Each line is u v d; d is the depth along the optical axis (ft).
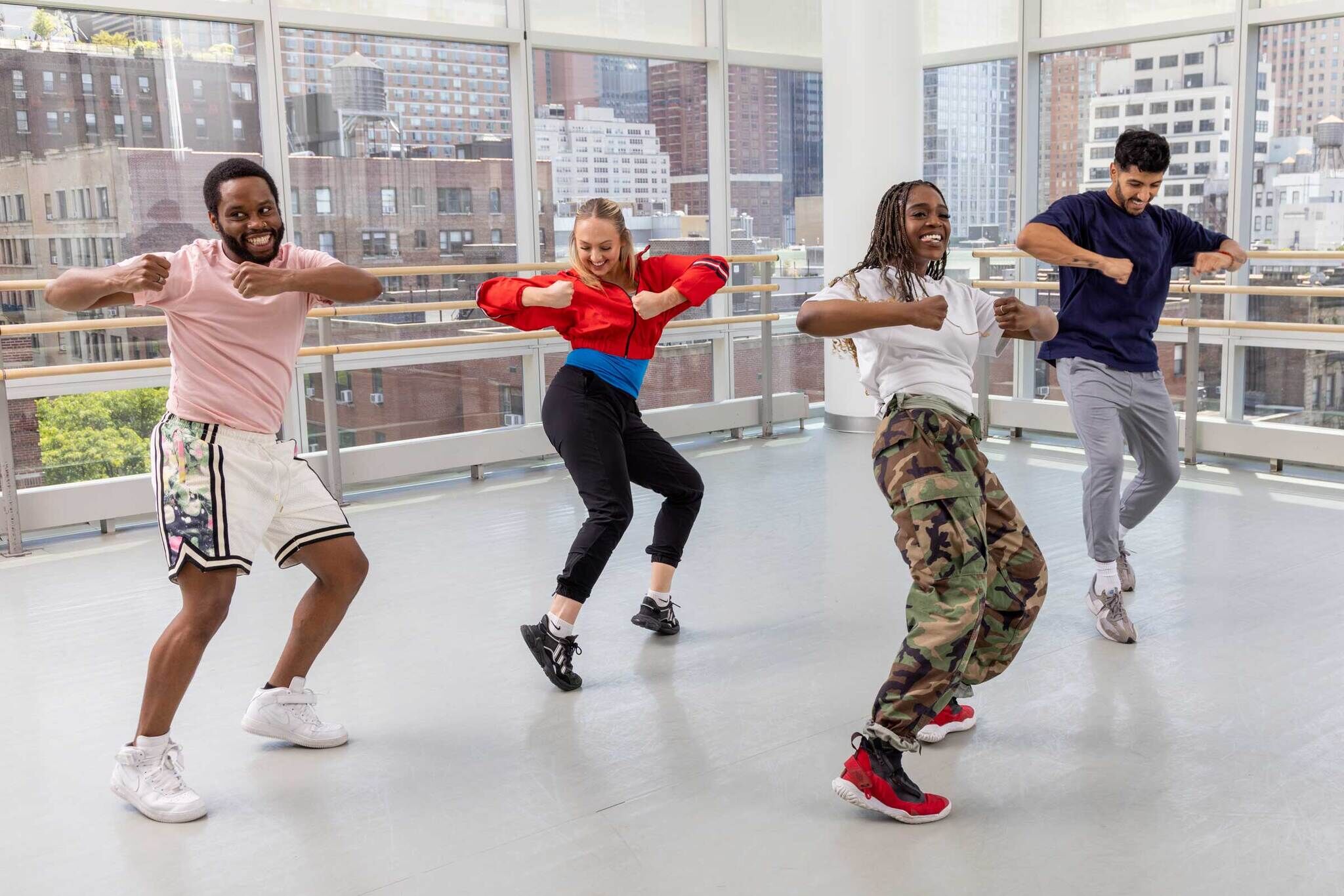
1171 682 10.46
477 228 21.16
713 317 23.95
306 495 9.13
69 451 17.65
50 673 11.39
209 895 7.28
